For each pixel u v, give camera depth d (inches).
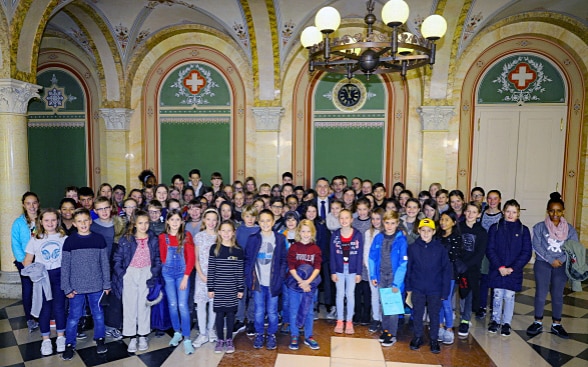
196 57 304.2
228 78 302.4
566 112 271.7
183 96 308.0
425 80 271.1
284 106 296.5
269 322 154.3
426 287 150.9
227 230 145.8
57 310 147.8
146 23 277.0
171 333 168.4
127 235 149.9
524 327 175.5
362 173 296.4
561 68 270.1
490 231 172.2
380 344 158.2
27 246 147.7
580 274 163.3
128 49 286.7
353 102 293.9
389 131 290.8
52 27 278.8
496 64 277.4
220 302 146.1
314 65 148.2
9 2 181.5
